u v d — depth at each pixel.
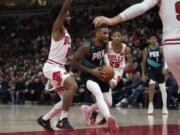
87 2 22.20
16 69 18.22
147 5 2.45
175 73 2.51
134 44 14.52
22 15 25.88
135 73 11.89
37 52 20.59
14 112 8.88
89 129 4.82
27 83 14.94
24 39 23.16
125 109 9.97
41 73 14.57
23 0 25.92
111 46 6.71
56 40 4.72
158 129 4.74
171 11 2.46
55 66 4.73
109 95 5.18
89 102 12.27
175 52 2.43
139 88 10.95
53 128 5.01
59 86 4.75
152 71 7.86
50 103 13.82
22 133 4.37
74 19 20.94
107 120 4.30
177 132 4.38
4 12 26.53
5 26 25.34
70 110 9.51
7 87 16.30
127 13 2.40
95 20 2.36
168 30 2.48
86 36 18.17
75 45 17.67
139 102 11.12
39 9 25.12
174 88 10.20
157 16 16.73
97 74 4.79
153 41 7.94
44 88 14.17
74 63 4.94
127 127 5.03
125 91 11.30
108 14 19.81
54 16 4.98
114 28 17.19
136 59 12.94
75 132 4.45
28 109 10.31
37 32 23.33
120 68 6.83
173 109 9.87
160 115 7.60
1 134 4.25
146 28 16.53
